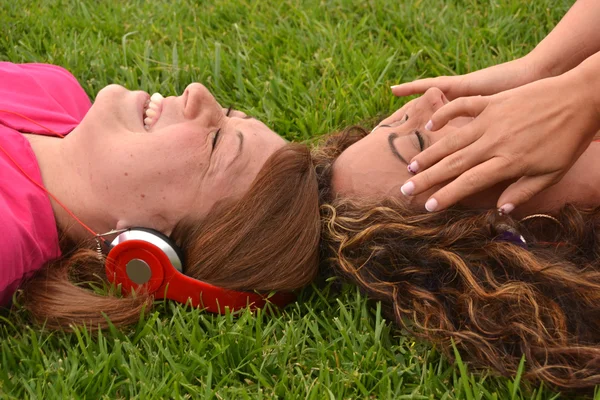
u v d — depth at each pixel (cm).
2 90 209
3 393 155
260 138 183
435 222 174
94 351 169
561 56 210
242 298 175
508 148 161
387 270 177
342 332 168
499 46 279
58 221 183
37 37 281
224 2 309
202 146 178
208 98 183
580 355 157
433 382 163
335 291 187
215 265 172
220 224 173
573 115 159
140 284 175
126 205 176
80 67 263
